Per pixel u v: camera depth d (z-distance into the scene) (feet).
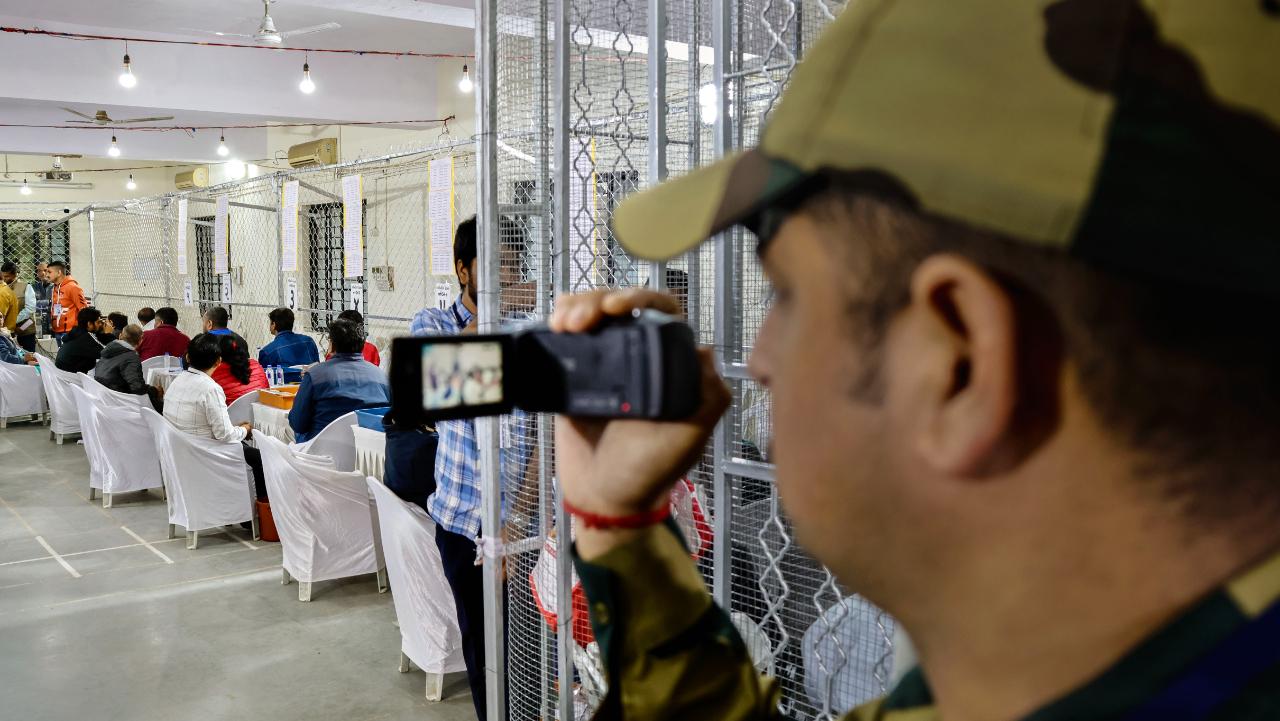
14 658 12.07
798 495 1.08
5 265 36.45
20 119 32.53
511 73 6.98
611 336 1.90
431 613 10.63
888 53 1.02
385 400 16.01
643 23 7.53
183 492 16.25
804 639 5.38
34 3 19.95
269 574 15.07
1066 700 0.94
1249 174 0.85
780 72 5.51
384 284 28.43
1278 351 0.85
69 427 26.18
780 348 1.11
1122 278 0.85
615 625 1.98
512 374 2.02
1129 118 0.87
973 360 0.91
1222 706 0.86
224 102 27.40
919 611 1.06
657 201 1.27
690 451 1.90
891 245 0.96
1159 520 0.89
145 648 12.31
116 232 46.16
